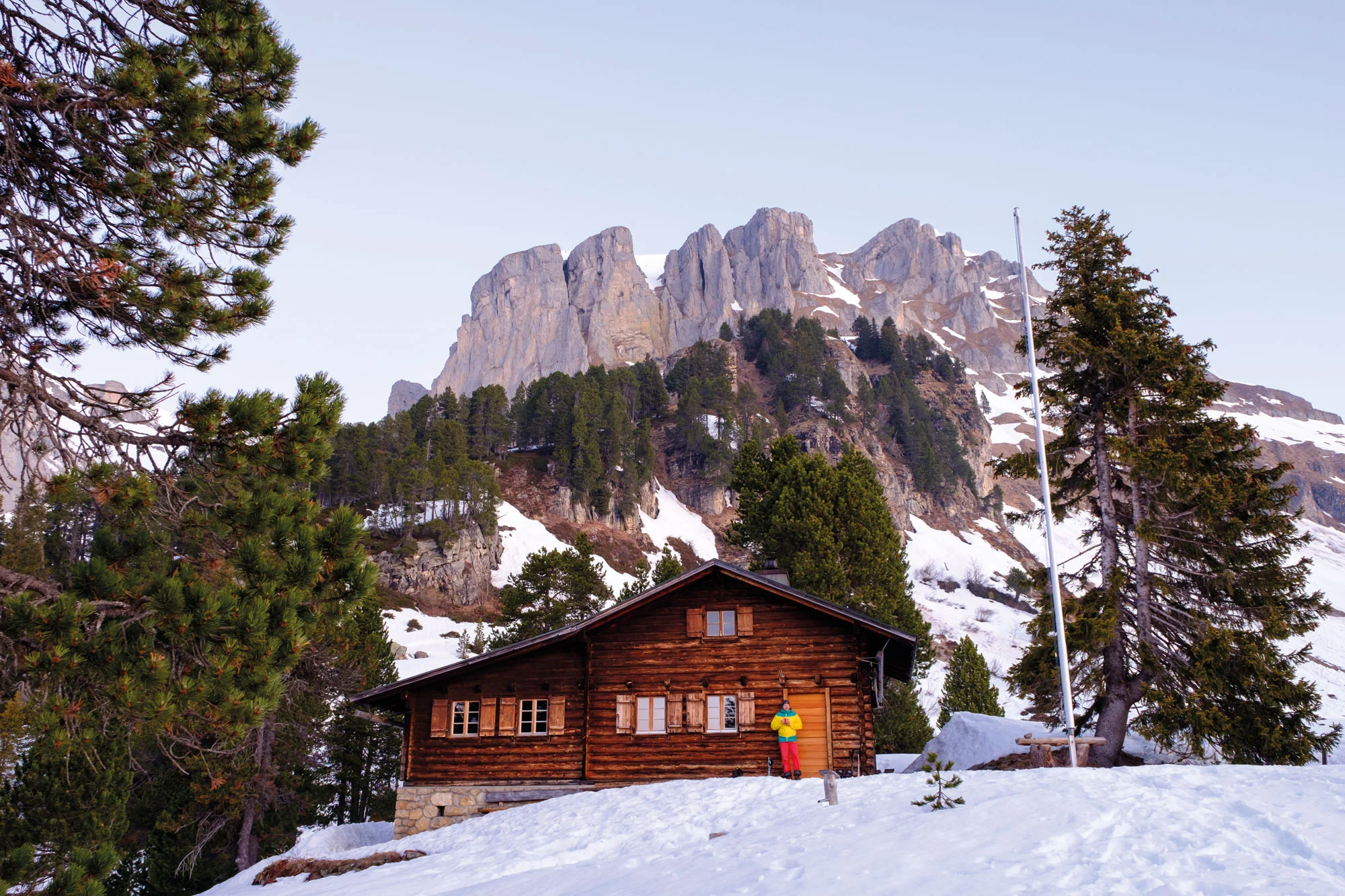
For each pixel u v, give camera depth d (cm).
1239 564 2633
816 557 4138
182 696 870
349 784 4069
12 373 909
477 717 2772
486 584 10538
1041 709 2766
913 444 18300
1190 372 2725
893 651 2762
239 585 938
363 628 4181
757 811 1759
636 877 1329
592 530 12706
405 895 1582
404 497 10500
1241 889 859
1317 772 1347
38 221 945
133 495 929
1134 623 2705
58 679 831
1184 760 2669
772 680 2627
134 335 1020
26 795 2525
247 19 1040
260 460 979
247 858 3197
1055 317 2977
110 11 1002
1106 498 2784
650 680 2686
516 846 1883
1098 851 1030
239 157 1055
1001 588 14625
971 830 1202
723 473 14912
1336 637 13988
